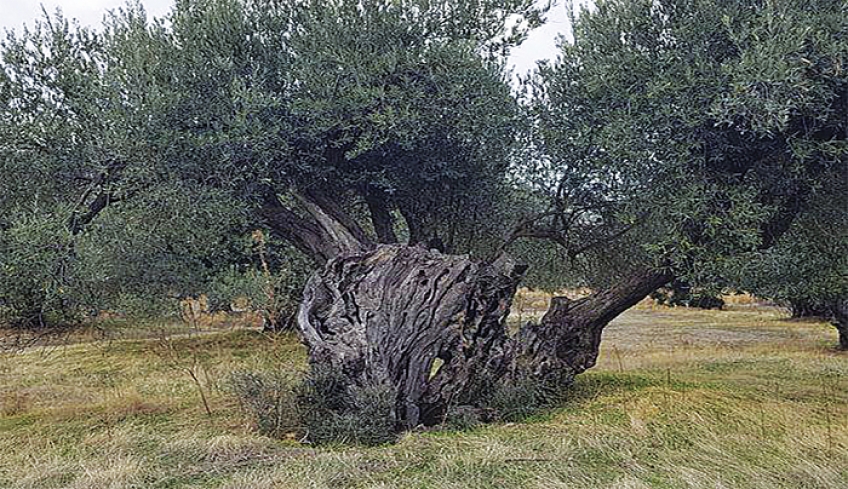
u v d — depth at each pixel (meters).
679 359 14.18
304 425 6.68
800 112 6.67
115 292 8.54
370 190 9.30
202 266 8.77
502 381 8.11
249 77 8.03
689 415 7.31
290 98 8.09
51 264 7.66
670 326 26.45
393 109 7.72
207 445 6.33
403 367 7.35
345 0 8.14
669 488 5.05
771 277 7.34
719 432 6.69
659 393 8.47
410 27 8.27
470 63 8.01
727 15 6.91
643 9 7.77
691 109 6.84
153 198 7.85
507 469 5.52
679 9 7.58
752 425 6.94
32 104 8.65
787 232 8.41
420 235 9.87
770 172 7.44
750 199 6.94
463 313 7.80
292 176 8.55
